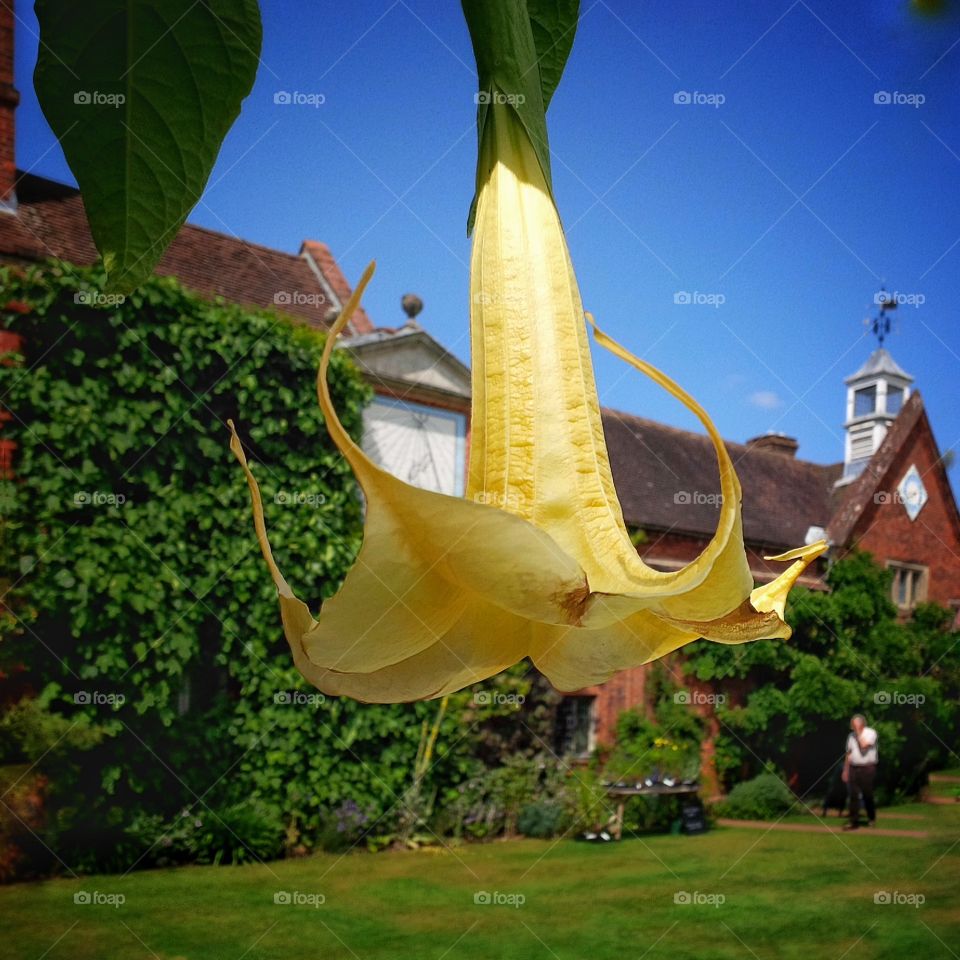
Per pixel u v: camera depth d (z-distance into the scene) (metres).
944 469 20.17
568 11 0.94
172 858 8.01
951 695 18.12
